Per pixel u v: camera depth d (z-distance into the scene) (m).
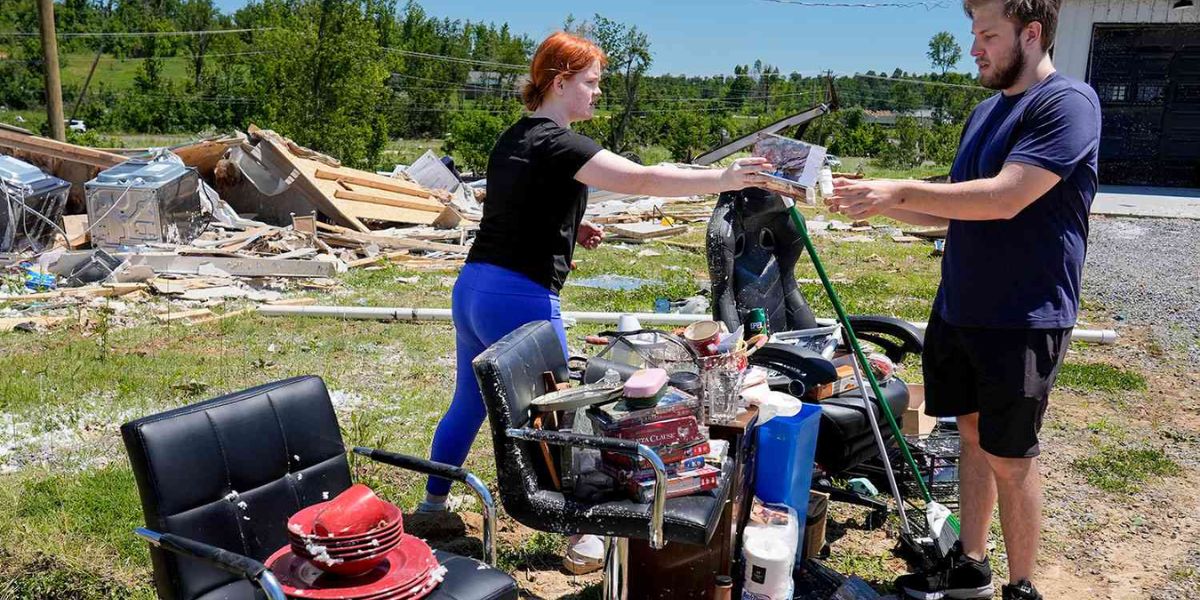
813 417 3.59
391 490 4.59
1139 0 23.30
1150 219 17.75
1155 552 4.21
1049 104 3.14
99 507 4.32
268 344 7.82
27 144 13.95
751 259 4.61
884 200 3.09
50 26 18.70
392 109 80.69
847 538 4.24
